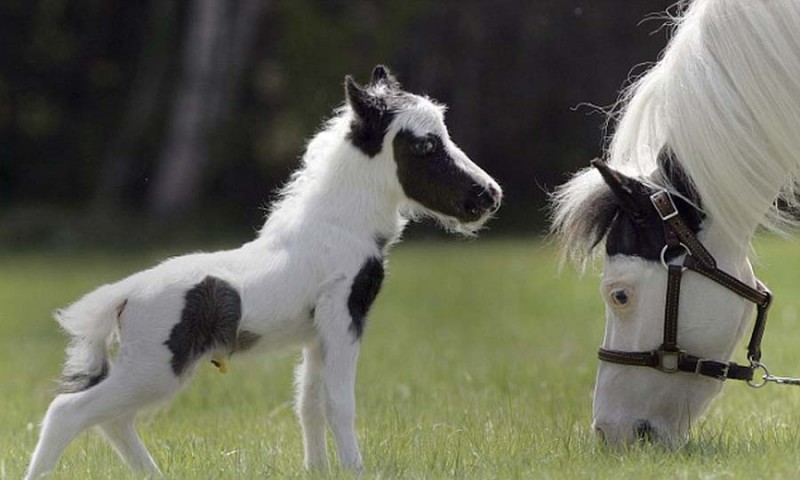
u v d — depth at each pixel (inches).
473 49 1934.1
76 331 366.6
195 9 1877.5
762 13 378.6
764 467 353.4
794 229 385.4
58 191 1972.2
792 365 634.2
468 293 1100.5
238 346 370.9
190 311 363.3
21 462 434.0
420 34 1945.1
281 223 384.5
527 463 380.5
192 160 1781.5
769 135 373.1
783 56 375.2
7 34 1966.0
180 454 430.9
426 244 1628.9
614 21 1918.1
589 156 1939.0
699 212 376.5
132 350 361.1
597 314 952.9
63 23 1980.8
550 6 1920.5
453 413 522.9
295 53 1936.5
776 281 1063.6
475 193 380.8
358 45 1947.6
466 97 1937.7
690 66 380.2
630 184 373.7
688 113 375.6
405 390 606.2
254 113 1941.4
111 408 360.2
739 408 513.7
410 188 382.6
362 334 378.9
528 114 1952.5
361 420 514.3
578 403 544.7
